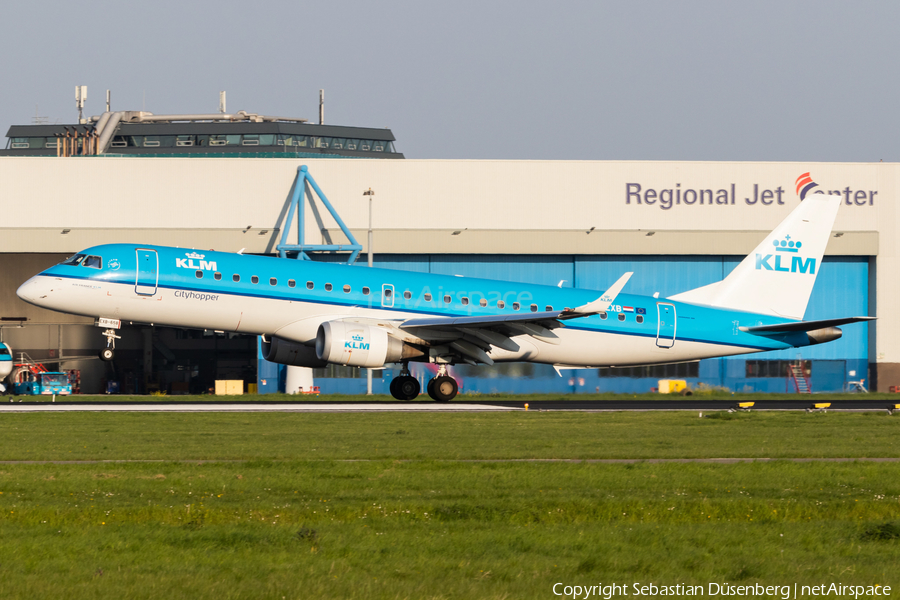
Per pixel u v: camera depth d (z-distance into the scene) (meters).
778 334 173.50
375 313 152.12
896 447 96.25
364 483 68.38
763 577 42.72
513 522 54.41
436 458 84.19
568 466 78.56
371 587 39.34
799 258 175.38
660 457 86.69
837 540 50.34
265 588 39.16
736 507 59.44
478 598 38.22
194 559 44.44
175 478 70.19
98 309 139.38
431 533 50.78
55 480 68.62
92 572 41.72
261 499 61.75
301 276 149.00
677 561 45.28
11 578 40.59
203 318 144.25
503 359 163.12
